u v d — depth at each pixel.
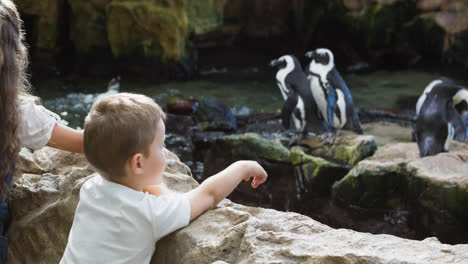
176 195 1.65
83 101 7.61
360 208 5.68
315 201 5.89
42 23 10.11
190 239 1.57
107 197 1.54
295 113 6.95
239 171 1.74
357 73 11.52
